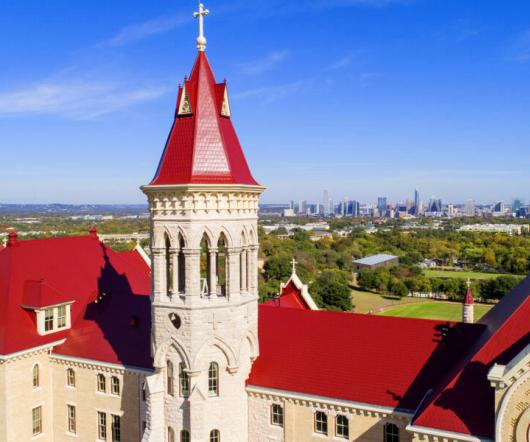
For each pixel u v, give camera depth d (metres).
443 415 33.97
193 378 41.91
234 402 43.75
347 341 45.88
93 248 68.69
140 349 52.22
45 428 55.59
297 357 45.84
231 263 42.66
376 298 180.25
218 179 41.97
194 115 43.34
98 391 53.53
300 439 43.38
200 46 45.19
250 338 44.84
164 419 43.62
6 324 53.50
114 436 52.72
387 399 40.56
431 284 182.00
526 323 35.50
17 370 52.72
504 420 30.98
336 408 41.91
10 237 59.62
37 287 56.12
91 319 58.94
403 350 43.78
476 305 164.38
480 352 35.97
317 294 143.38
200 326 41.81
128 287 68.50
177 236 41.88
